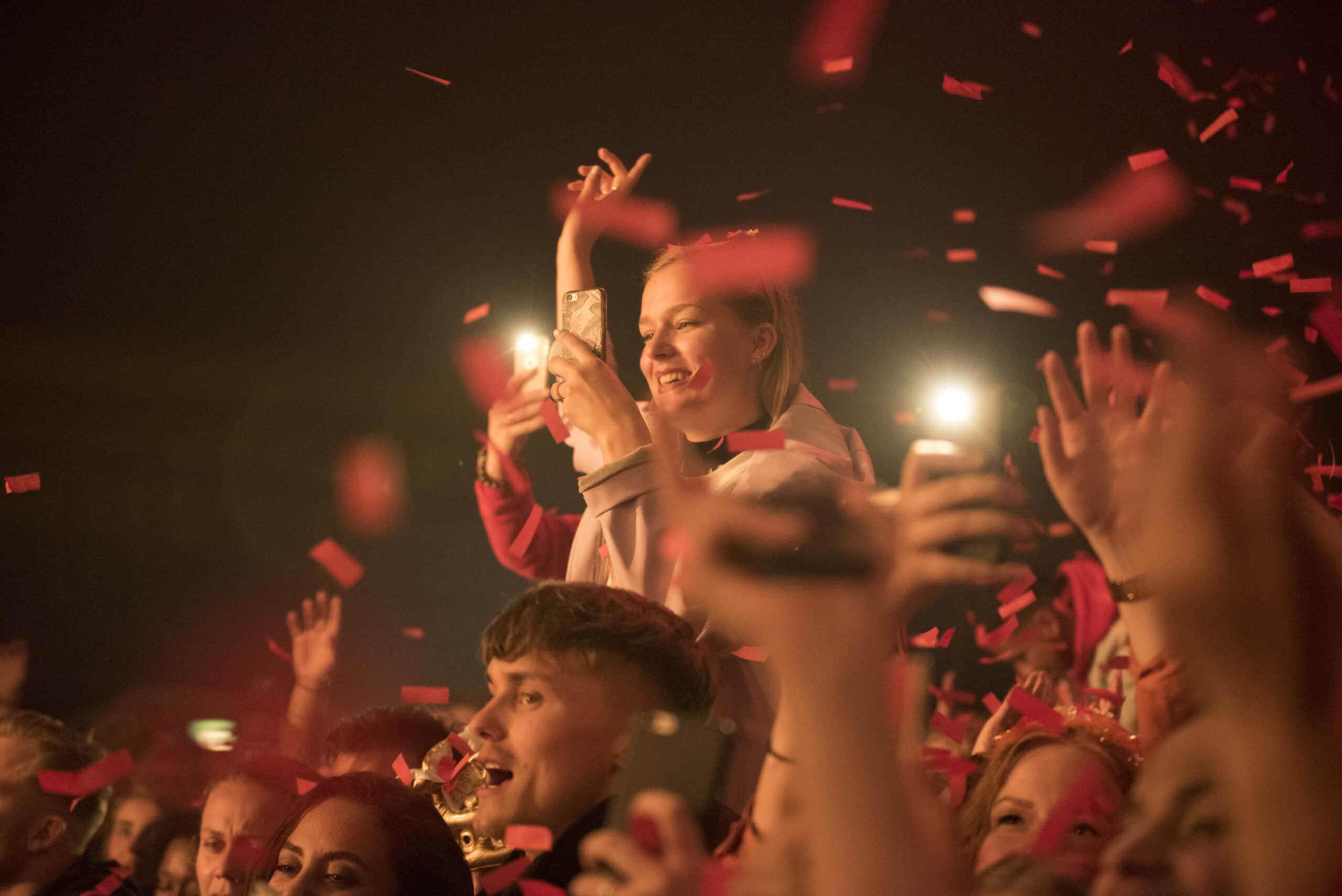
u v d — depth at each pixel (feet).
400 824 5.22
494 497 8.87
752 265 8.09
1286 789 2.09
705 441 7.95
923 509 2.56
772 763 3.45
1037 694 8.83
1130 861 2.74
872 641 2.35
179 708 14.16
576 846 4.81
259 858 5.72
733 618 2.40
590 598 5.22
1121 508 4.07
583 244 8.96
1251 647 2.12
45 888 7.47
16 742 7.61
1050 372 4.17
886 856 2.26
